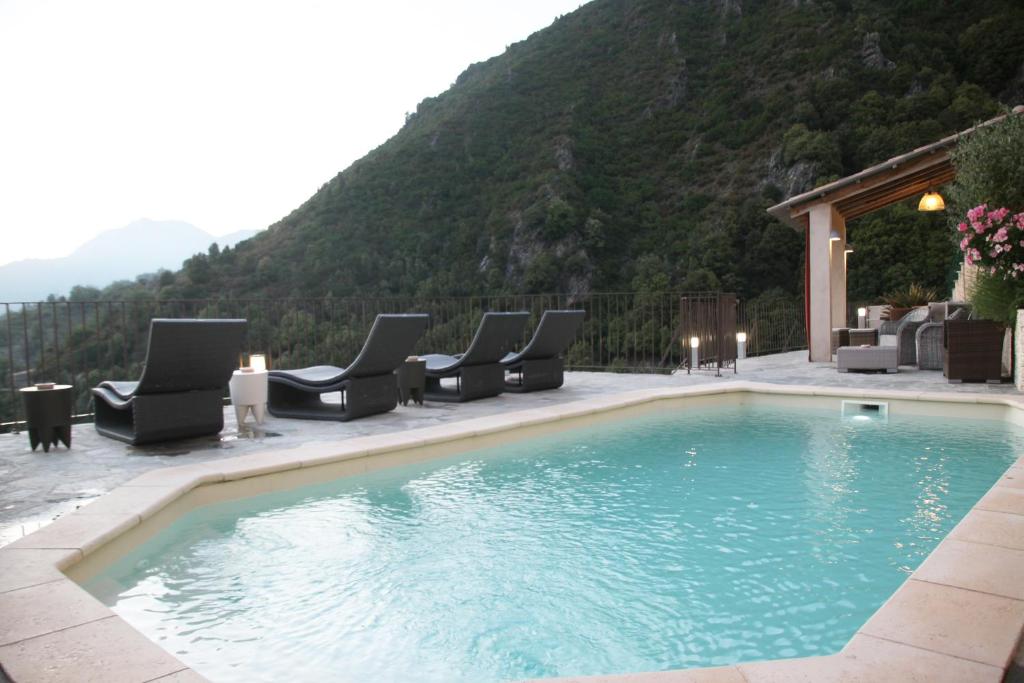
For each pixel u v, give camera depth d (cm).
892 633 201
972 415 660
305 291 3872
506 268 3859
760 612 252
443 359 809
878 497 394
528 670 215
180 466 436
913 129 3425
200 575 297
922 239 2956
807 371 978
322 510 393
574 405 678
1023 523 303
